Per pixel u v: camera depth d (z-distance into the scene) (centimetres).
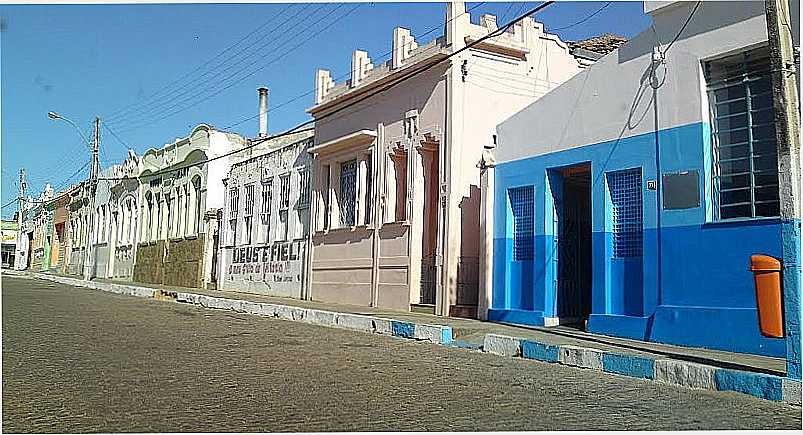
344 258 2175
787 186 766
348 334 1381
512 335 1252
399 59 1962
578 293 1487
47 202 5678
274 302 2156
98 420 604
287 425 600
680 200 1157
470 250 1767
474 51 1820
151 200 3772
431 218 1892
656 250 1191
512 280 1530
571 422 640
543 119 1467
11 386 736
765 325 780
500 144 1584
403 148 1947
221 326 1443
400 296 1898
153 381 786
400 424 613
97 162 4075
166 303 2186
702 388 844
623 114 1279
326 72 2361
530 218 1498
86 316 1552
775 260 777
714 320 1077
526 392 788
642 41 1248
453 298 1720
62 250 5241
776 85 764
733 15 1102
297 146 2506
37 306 1781
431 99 1852
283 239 2558
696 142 1140
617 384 866
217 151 3173
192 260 3198
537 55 1938
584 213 1528
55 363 887
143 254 3725
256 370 877
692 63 1157
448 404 705
